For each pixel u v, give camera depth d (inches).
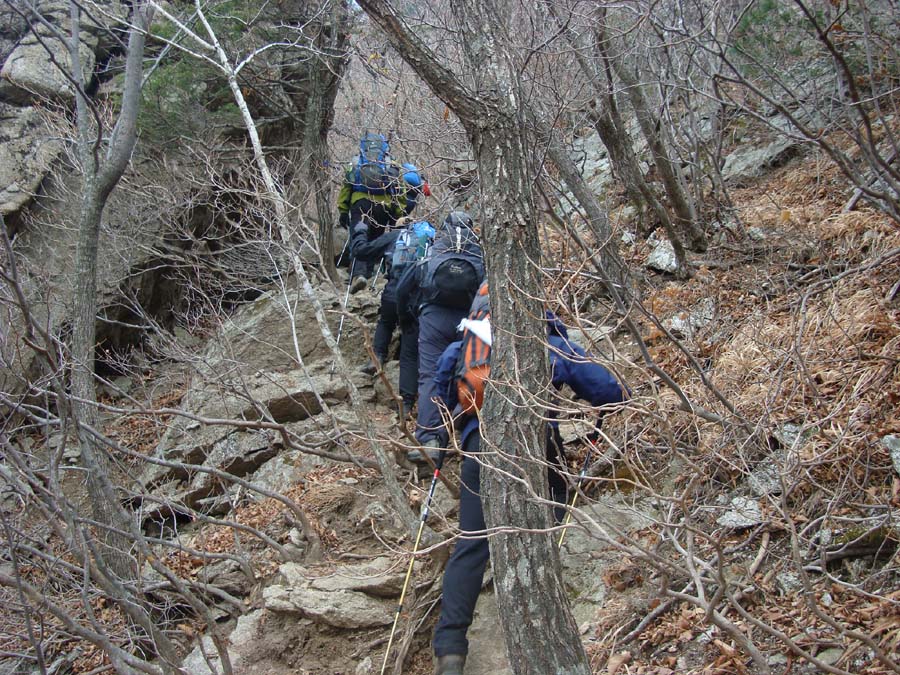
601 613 156.6
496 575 120.5
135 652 197.5
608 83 221.0
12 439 279.9
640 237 270.4
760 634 134.0
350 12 346.6
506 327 125.4
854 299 185.3
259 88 365.7
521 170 128.4
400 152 313.4
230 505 241.0
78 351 224.7
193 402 275.3
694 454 166.2
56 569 187.8
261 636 182.2
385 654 169.6
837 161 140.9
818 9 225.3
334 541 208.8
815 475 151.3
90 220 234.2
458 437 157.2
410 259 243.9
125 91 247.0
